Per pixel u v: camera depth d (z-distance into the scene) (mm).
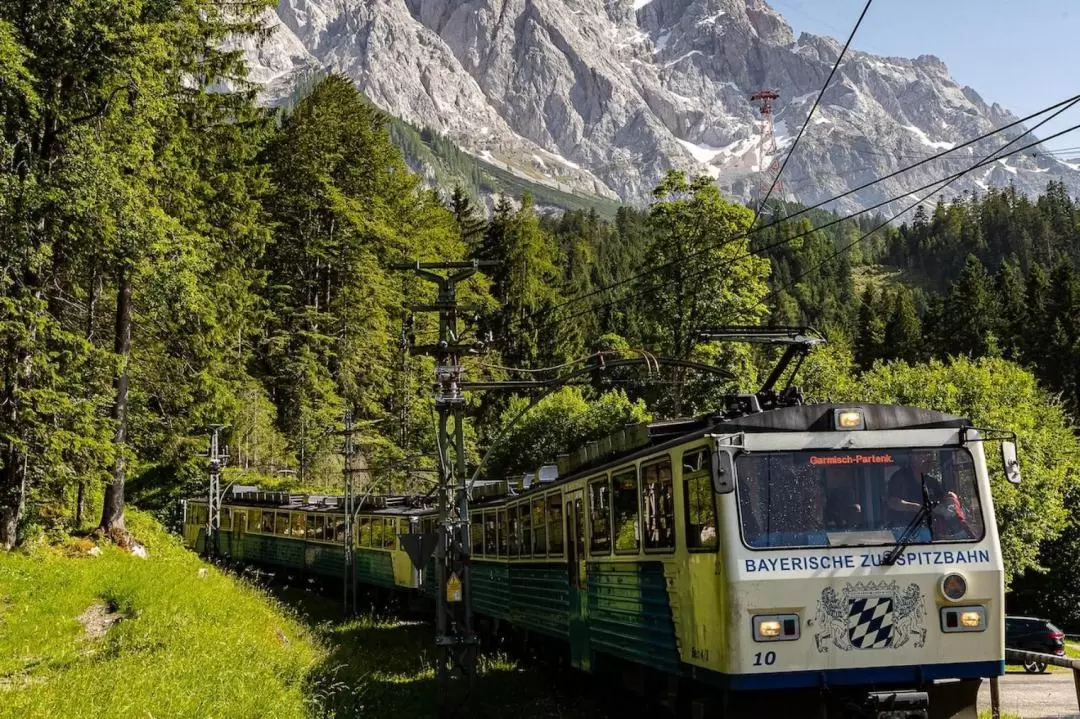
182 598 19719
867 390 44344
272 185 51719
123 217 20656
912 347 104062
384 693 15539
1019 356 87562
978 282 104562
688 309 43094
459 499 16953
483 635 24109
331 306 57000
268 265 55469
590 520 14828
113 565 22219
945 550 10227
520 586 19797
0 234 19203
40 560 21109
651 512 12156
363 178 59688
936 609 10133
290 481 51438
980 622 10172
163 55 21750
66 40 19875
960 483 10477
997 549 10328
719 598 10070
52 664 13930
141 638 15508
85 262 21688
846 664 9938
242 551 44594
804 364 45656
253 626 19188
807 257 192375
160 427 31016
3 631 15883
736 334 13961
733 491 9945
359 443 55375
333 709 12828
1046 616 51344
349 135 59406
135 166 21969
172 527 52281
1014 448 10469
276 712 11328
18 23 19844
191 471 51156
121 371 22219
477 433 64000
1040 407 51531
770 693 10102
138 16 21156
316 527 38375
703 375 42375
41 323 19562
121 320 25328
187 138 26812
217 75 27906
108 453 22250
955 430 10602
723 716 10328
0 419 20516
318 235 57062
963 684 10422
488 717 14891
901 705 9867
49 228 20328
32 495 22234
